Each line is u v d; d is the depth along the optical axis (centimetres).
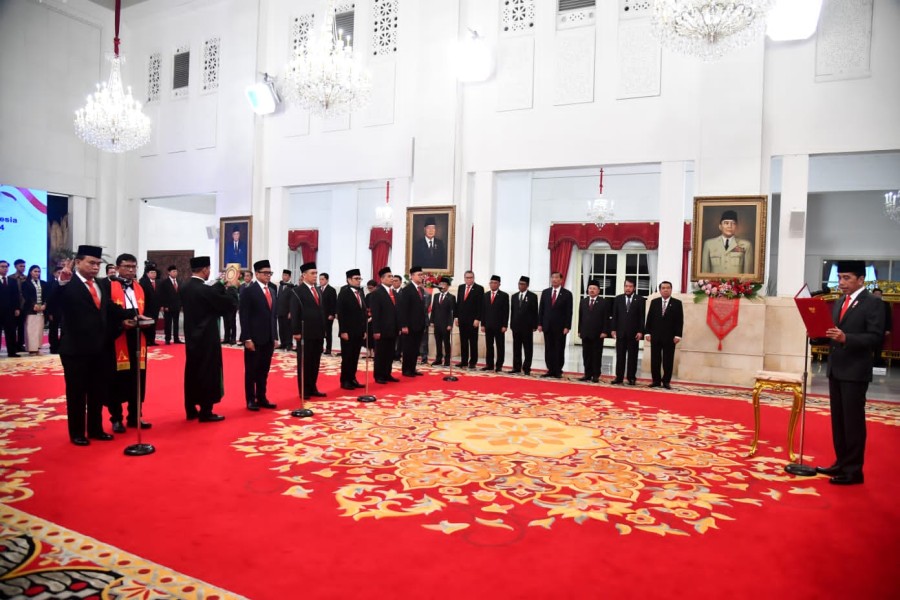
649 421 658
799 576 300
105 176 1670
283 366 1046
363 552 317
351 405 713
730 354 957
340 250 1912
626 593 279
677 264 1039
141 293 620
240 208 1466
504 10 1184
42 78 1539
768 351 975
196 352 612
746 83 983
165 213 1922
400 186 1292
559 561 311
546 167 1146
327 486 423
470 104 1211
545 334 981
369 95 1323
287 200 1470
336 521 359
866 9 937
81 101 1622
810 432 620
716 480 455
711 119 1004
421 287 1068
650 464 493
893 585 291
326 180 1380
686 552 325
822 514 387
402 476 448
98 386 538
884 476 475
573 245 1672
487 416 663
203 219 2045
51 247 1602
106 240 1678
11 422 596
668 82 1051
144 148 1661
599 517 374
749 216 976
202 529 345
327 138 1379
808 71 966
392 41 1311
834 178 1462
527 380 935
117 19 1404
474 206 1314
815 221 1585
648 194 1588
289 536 337
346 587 280
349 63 1082
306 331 746
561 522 365
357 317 818
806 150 967
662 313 892
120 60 1438
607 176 1623
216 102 1528
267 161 1464
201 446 525
